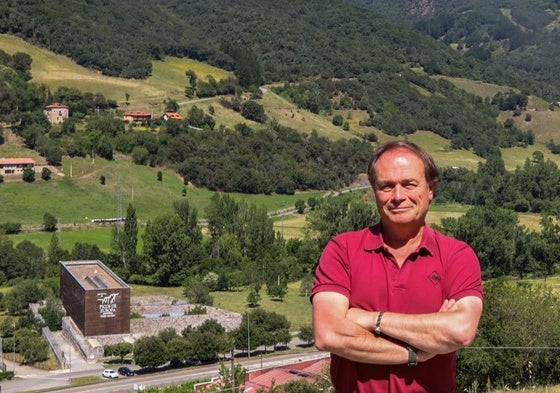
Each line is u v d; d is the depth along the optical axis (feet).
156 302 235.61
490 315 70.49
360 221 270.26
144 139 425.28
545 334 68.80
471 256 14.34
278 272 267.18
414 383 13.83
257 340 174.40
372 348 13.55
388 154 14.61
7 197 356.38
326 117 583.17
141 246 316.40
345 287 14.28
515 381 68.28
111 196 376.27
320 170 448.24
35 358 174.09
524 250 254.88
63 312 213.05
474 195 411.13
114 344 181.57
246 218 294.87
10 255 263.49
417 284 13.97
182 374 158.61
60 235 323.16
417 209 14.19
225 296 249.34
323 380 57.11
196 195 395.75
